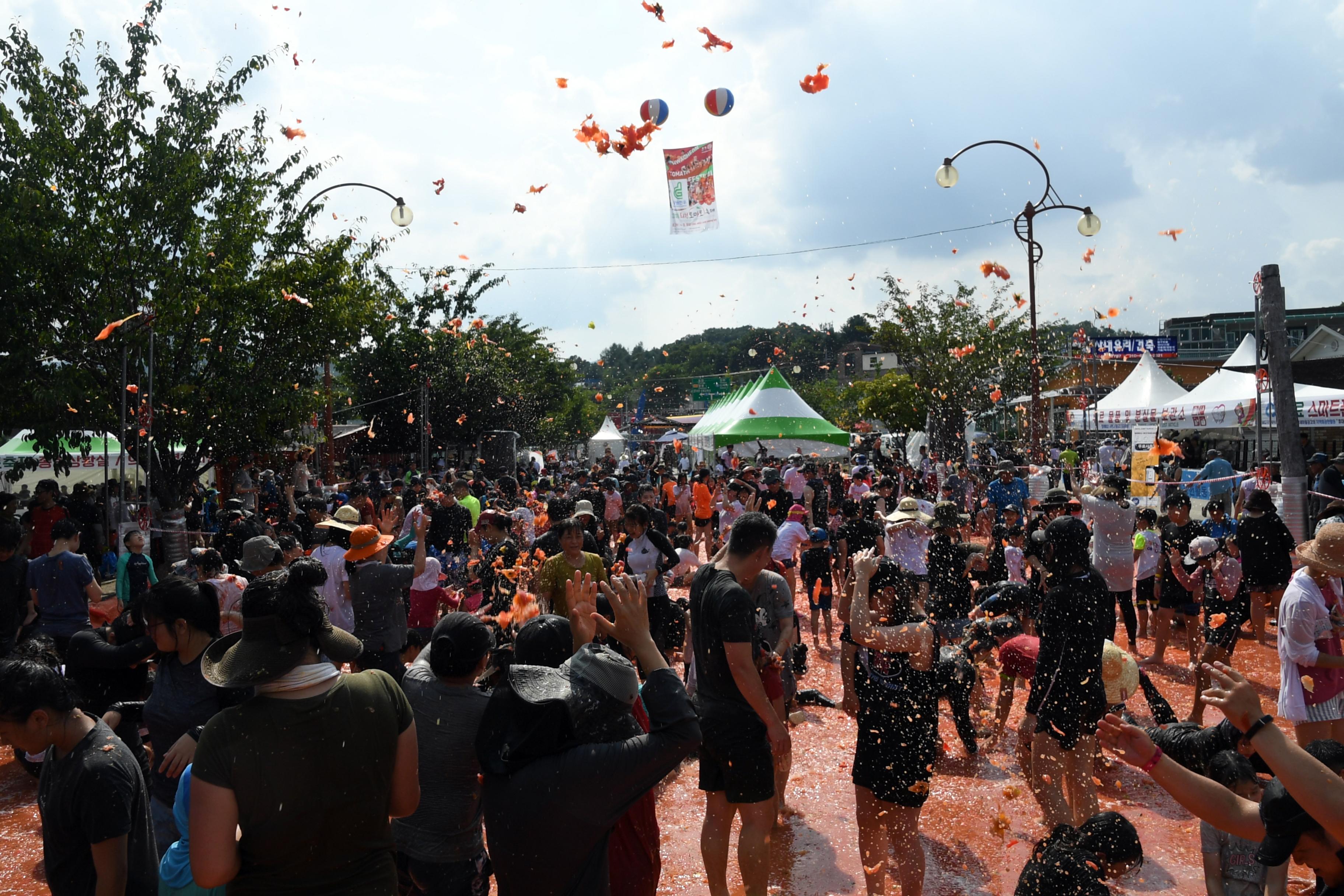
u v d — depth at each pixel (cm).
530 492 1436
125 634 452
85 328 1194
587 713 268
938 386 2620
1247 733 225
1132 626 820
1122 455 2036
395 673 591
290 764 215
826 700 716
